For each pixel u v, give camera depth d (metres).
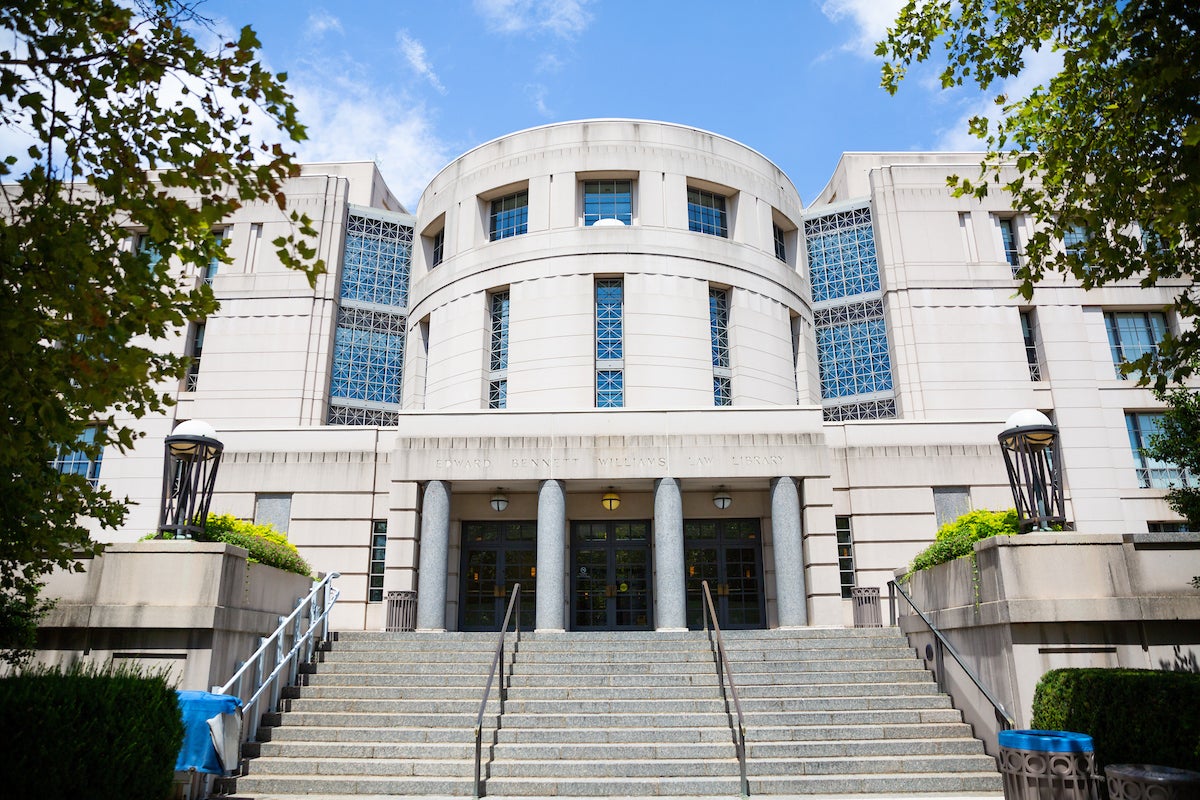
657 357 25.25
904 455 23.30
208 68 5.92
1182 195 8.02
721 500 21.91
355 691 12.98
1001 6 9.57
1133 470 26.28
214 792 10.38
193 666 10.96
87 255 5.55
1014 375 27.42
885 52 10.41
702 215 28.14
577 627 21.91
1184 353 8.77
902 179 29.72
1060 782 8.05
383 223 31.64
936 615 13.13
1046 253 9.56
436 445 21.06
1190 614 10.59
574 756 11.21
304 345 28.38
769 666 13.77
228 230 29.83
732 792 10.41
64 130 6.00
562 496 20.66
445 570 20.39
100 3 6.35
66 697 6.92
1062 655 10.61
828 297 30.67
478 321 26.45
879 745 11.27
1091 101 9.36
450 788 10.49
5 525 7.36
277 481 23.41
